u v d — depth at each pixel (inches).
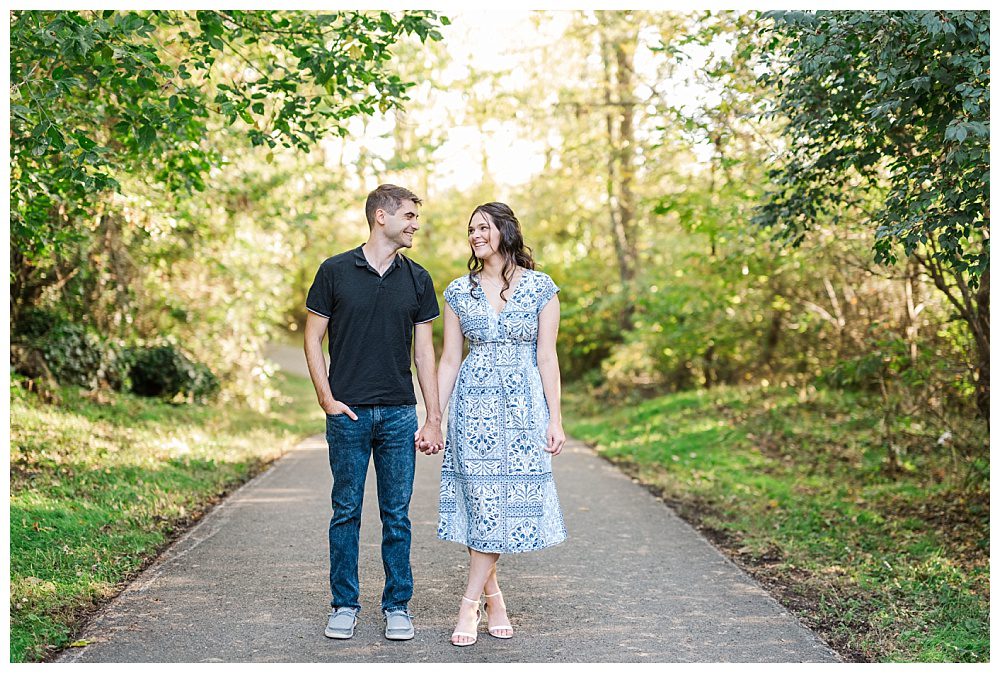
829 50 168.9
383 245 148.6
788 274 377.4
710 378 520.4
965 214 159.6
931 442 303.1
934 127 170.4
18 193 225.5
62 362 367.2
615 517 243.8
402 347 150.3
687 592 173.9
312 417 534.3
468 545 149.7
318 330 147.6
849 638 149.5
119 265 400.5
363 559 194.4
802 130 196.5
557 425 151.2
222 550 199.3
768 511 251.1
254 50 275.6
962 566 191.6
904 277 264.2
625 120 508.4
